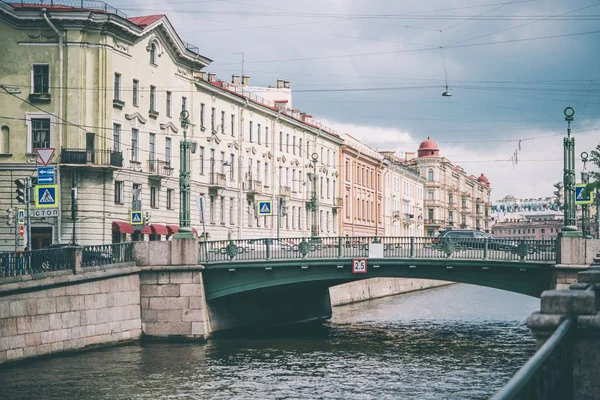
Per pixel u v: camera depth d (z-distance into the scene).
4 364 27.69
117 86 51.59
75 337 31.97
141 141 54.31
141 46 54.12
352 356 32.31
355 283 66.00
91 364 29.31
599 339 9.19
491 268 35.62
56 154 49.00
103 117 49.84
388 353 33.31
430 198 137.00
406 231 121.50
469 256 35.81
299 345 35.81
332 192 88.75
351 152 93.94
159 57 56.41
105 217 49.75
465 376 27.50
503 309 58.84
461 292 83.50
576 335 9.26
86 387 24.98
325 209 86.38
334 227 89.38
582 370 9.24
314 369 28.89
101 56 49.78
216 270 38.00
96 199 49.34
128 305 36.19
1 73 49.62
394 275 36.94
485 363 30.53
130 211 51.44
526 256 35.44
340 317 52.19
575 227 33.59
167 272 37.31
